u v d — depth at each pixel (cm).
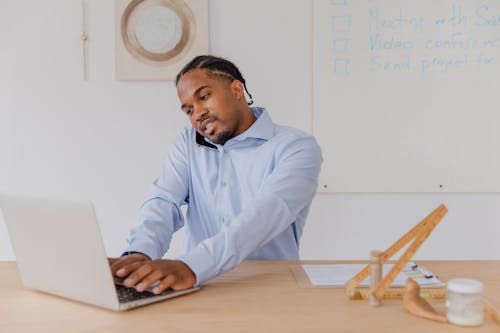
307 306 91
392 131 225
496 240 229
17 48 225
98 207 229
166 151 228
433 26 222
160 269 98
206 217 158
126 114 227
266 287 104
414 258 230
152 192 153
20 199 95
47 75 225
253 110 159
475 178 225
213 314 87
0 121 226
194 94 140
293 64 225
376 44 222
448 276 111
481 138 224
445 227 229
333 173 226
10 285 107
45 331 79
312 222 229
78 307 92
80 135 227
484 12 221
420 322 83
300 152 142
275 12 224
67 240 90
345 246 229
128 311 89
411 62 223
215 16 224
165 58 224
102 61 225
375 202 228
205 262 104
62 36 225
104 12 224
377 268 93
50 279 97
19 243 101
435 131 224
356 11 222
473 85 223
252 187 149
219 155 154
